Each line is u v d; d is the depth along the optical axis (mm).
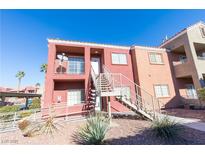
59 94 11406
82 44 11891
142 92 12461
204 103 11273
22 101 39781
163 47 16344
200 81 11797
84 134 5055
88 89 11062
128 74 13180
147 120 8109
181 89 14227
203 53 15055
